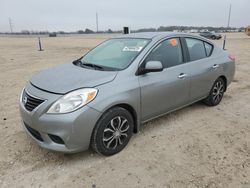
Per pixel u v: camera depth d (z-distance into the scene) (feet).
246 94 20.56
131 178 9.51
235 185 9.14
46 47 81.46
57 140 9.81
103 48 14.15
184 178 9.51
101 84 10.27
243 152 11.33
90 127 9.82
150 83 11.77
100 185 9.15
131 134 11.63
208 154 11.14
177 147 11.71
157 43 12.66
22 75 29.25
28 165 10.32
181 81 13.43
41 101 9.75
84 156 10.95
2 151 11.30
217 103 17.39
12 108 17.08
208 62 15.56
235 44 92.53
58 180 9.43
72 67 12.62
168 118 15.01
